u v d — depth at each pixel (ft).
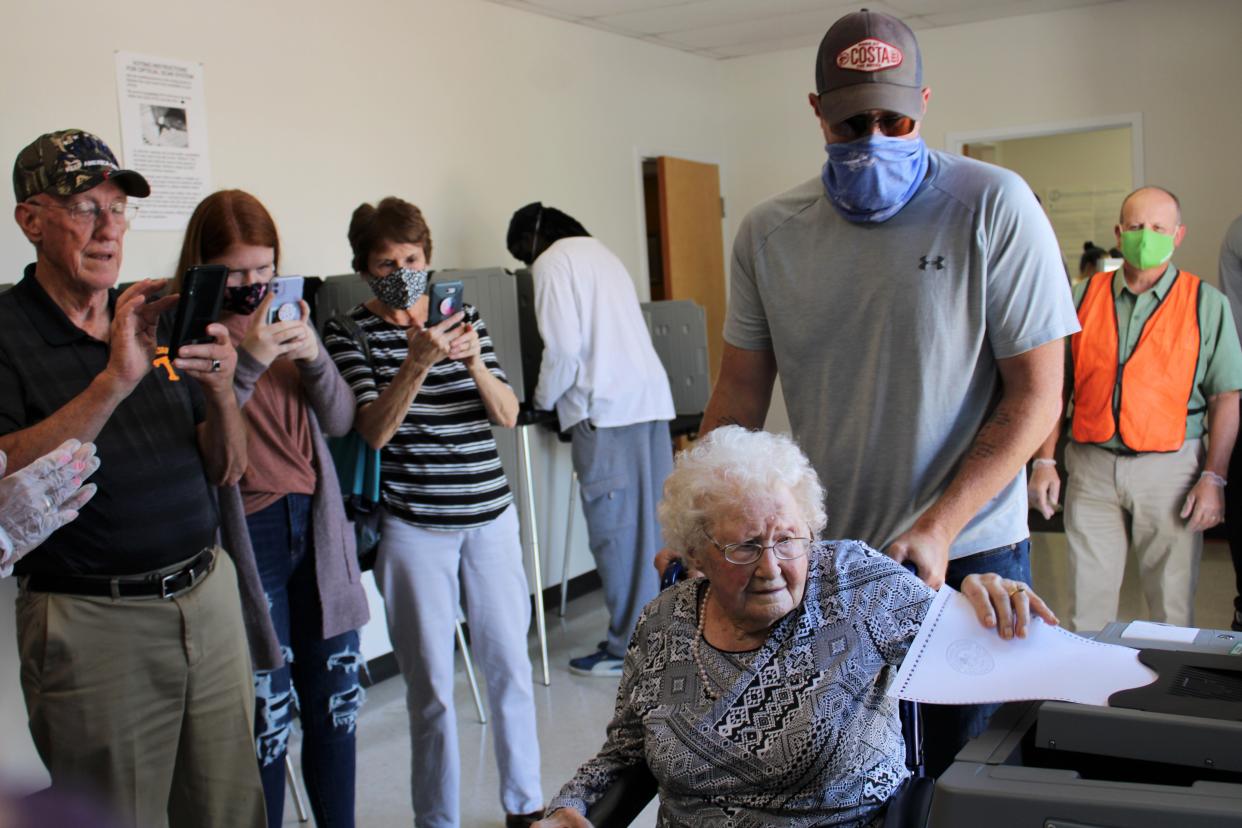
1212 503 10.14
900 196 5.49
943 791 2.88
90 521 5.88
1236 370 10.11
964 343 5.50
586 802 4.93
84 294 6.09
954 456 5.63
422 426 8.41
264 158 12.35
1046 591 14.07
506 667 8.89
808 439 6.02
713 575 4.69
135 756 6.07
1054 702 3.25
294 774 10.04
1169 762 2.96
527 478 12.69
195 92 11.57
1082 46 19.86
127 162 10.91
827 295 5.77
